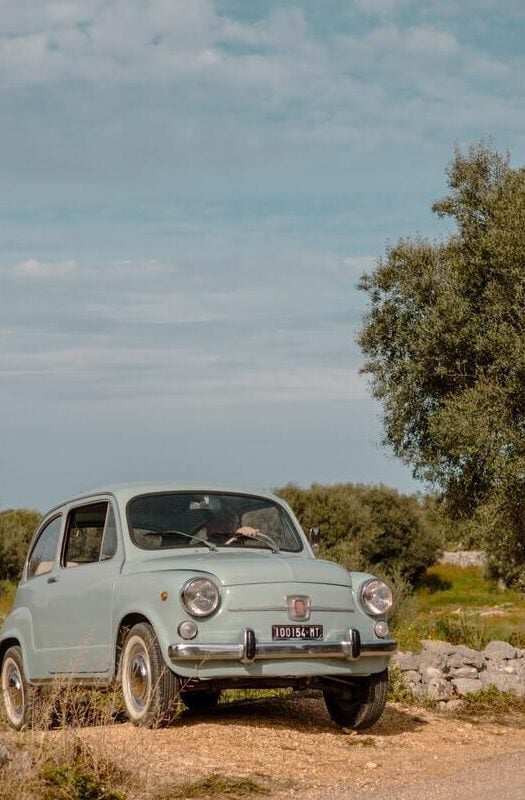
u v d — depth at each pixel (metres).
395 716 10.12
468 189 16.70
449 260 16.22
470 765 7.84
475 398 15.19
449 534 17.77
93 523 9.46
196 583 8.04
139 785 6.76
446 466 16.17
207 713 9.70
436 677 11.45
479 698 11.34
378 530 42.72
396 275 16.75
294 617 8.23
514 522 15.75
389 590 8.77
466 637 14.49
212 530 9.21
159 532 9.04
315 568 8.58
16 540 42.31
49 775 6.54
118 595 8.62
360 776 7.32
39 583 9.91
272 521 9.58
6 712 10.02
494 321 15.72
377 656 8.57
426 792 6.76
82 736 7.79
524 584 17.62
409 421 16.48
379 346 16.89
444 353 15.93
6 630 10.16
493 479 15.41
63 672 9.21
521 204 15.92
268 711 9.77
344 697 9.04
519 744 9.02
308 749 8.07
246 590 8.16
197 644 7.96
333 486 44.19
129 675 8.43
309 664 8.23
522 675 11.73
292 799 6.61
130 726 8.34
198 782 6.84
